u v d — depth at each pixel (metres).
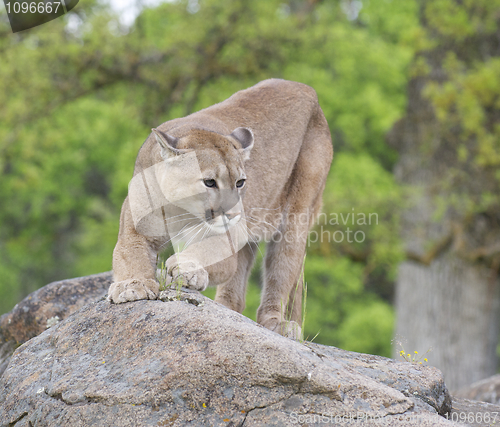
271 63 17.41
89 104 21.44
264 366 3.75
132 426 3.65
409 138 16.14
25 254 25.55
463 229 14.34
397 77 21.73
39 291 6.59
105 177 27.53
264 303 6.09
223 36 16.84
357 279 22.67
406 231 15.86
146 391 3.73
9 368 4.50
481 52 14.86
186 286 4.78
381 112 21.23
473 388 8.09
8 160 20.14
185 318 4.12
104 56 16.47
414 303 15.57
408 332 15.73
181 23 16.95
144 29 17.66
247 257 6.39
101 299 4.82
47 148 20.22
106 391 3.80
